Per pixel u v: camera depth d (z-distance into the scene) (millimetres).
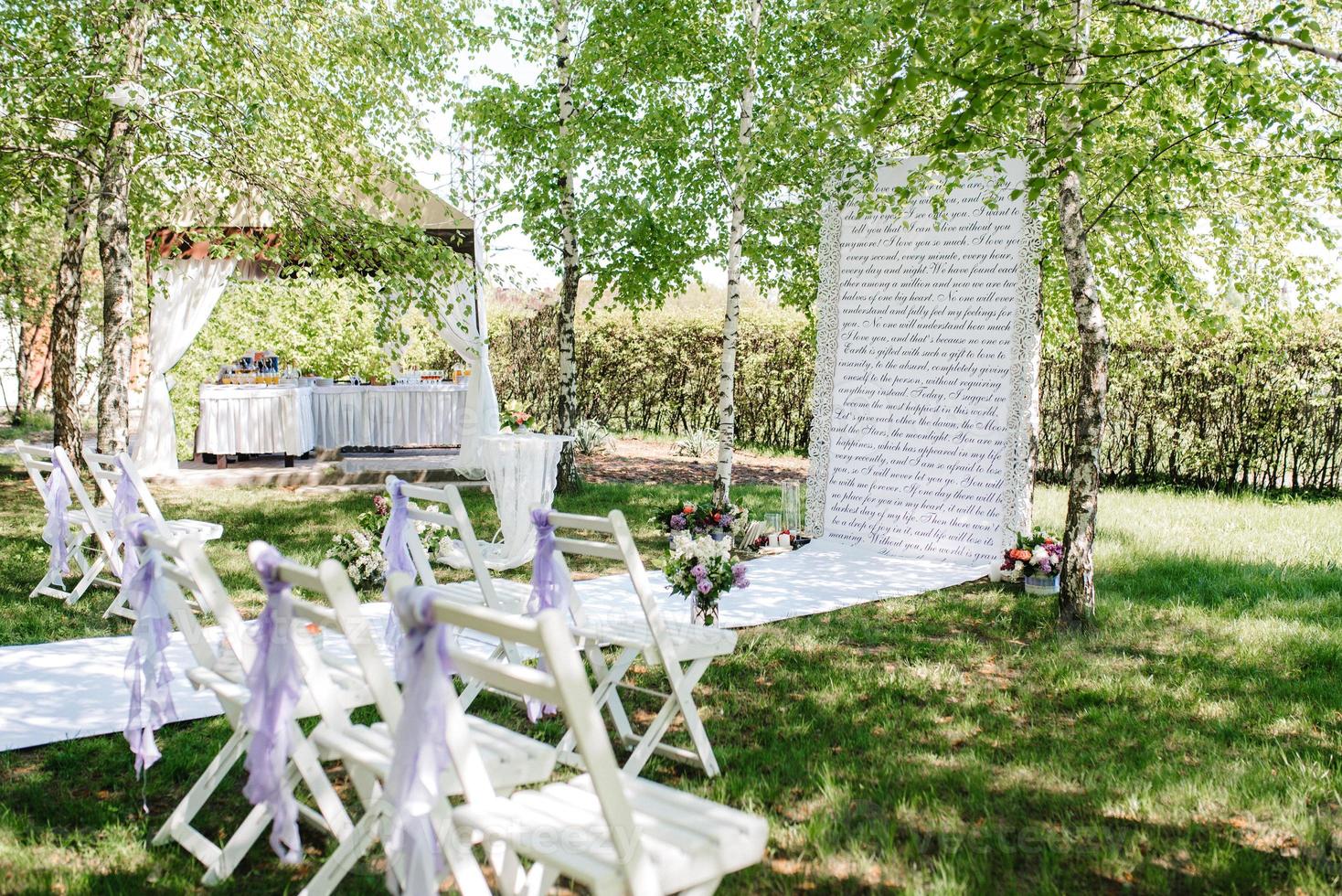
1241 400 11961
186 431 13617
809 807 3539
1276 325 8328
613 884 2016
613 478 13508
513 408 7957
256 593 6750
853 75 7984
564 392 11812
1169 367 12516
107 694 4703
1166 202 6480
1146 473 12984
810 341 11266
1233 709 4676
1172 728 4418
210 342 13484
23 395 20000
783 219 9781
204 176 9289
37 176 9609
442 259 8711
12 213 9492
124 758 3916
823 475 9203
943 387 8539
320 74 10367
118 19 8336
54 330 10867
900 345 8750
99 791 3645
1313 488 11789
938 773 3832
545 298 12023
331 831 2836
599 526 3691
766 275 10906
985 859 3125
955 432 8492
